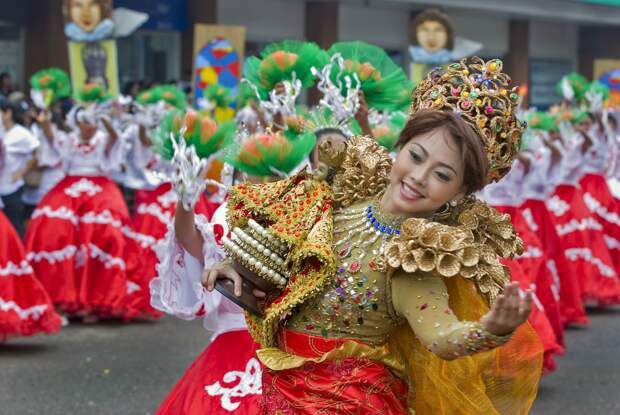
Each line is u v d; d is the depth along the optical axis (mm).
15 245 8672
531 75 28266
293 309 3158
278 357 3141
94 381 7594
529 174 9133
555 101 28594
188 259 4238
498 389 3266
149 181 10461
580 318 10172
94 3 12727
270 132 4480
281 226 3164
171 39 20891
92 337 9375
